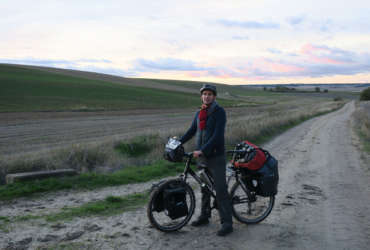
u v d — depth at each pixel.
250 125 17.34
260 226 4.42
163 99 59.41
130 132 18.08
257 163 4.21
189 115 35.38
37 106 32.78
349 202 5.75
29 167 7.26
